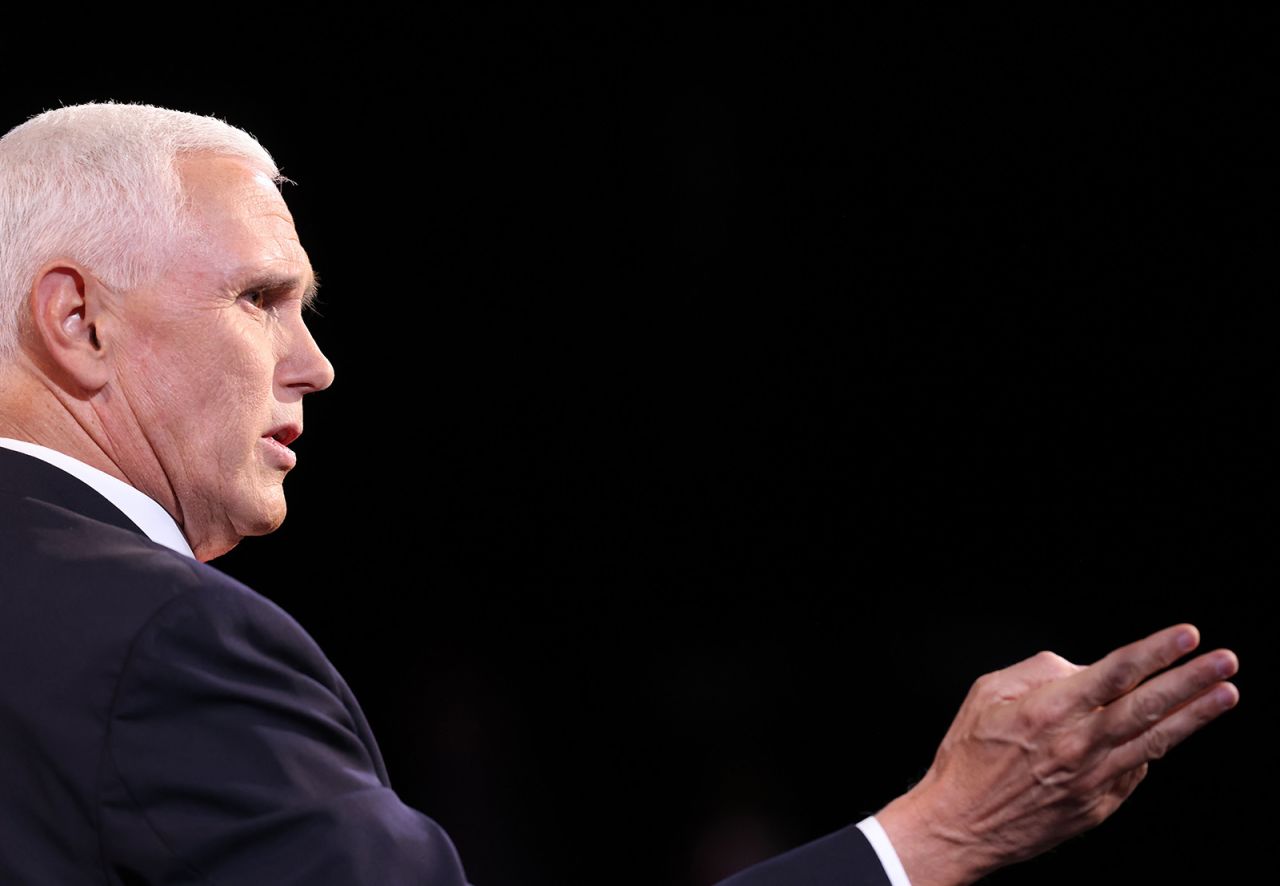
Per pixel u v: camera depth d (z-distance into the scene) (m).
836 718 16.66
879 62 16.56
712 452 17.20
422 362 16.91
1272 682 15.09
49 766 3.49
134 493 4.16
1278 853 14.14
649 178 16.81
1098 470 16.31
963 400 16.73
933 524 16.83
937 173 16.59
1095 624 16.23
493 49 16.39
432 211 16.61
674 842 15.31
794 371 17.08
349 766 3.76
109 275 4.16
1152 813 14.38
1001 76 16.33
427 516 17.00
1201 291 15.85
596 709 16.80
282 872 3.45
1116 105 16.00
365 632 16.84
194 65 14.82
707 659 16.97
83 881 3.47
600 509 17.16
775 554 17.11
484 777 16.28
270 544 16.86
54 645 3.59
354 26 15.85
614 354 17.06
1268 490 15.62
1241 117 15.55
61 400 4.21
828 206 16.86
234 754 3.53
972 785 3.64
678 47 16.62
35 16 13.90
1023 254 16.47
